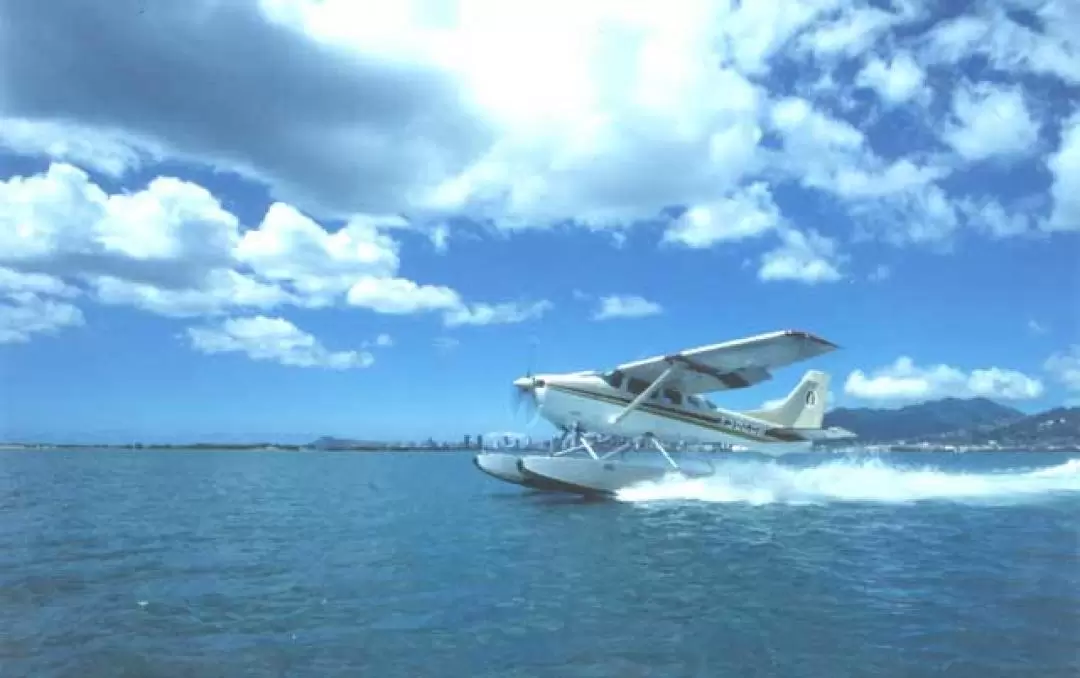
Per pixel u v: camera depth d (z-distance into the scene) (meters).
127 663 4.42
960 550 8.58
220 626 5.22
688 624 5.29
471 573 7.17
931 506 14.04
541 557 8.08
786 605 5.86
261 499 16.62
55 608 5.74
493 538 9.56
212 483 23.75
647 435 15.25
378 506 14.55
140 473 31.66
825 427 16.59
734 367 14.34
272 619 5.42
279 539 9.63
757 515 12.20
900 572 7.24
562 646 4.78
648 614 5.57
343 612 5.62
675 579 6.89
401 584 6.64
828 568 7.44
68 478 26.45
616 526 10.78
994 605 5.86
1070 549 8.70
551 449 15.85
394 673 4.28
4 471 32.59
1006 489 18.34
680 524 10.96
